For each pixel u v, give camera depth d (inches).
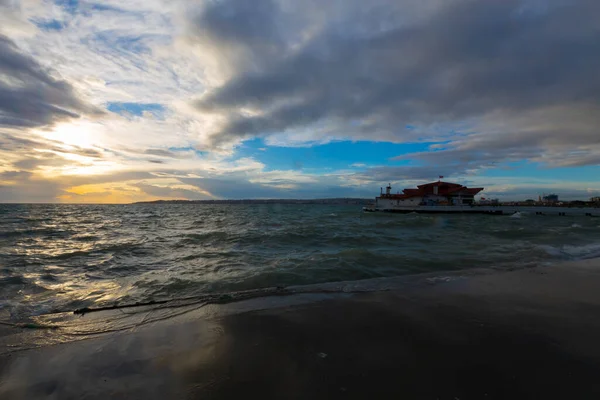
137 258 422.0
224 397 115.6
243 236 644.1
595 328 174.7
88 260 409.4
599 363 134.9
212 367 137.9
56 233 772.6
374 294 247.4
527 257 415.2
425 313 202.7
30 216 1628.9
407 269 344.8
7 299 251.0
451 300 229.8
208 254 446.3
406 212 2071.9
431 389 117.0
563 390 114.7
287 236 641.6
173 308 220.1
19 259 416.5
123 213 2236.7
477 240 605.3
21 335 176.6
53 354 152.9
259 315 203.3
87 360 146.5
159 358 147.4
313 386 120.9
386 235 684.1
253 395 116.2
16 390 123.1
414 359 141.3
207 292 265.7
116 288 280.1
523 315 196.7
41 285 291.7
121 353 153.0
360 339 164.2
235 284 288.5
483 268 345.7
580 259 400.5
